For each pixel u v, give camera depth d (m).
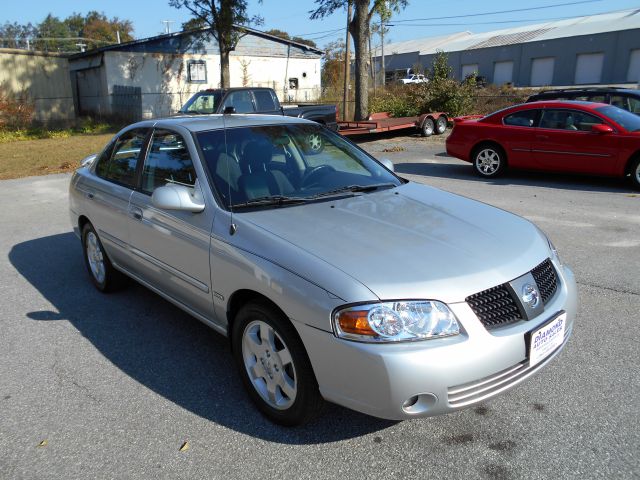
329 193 3.68
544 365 2.85
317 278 2.63
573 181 10.02
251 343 3.10
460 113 20.80
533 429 2.94
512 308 2.72
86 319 4.50
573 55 46.66
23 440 2.94
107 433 2.99
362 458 2.75
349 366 2.51
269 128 4.12
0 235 7.21
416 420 3.05
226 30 25.83
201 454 2.81
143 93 28.91
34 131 23.30
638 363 3.57
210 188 3.45
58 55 26.27
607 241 6.21
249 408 3.21
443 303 2.53
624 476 2.56
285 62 34.94
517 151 10.10
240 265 3.01
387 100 23.14
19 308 4.75
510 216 3.54
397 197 3.70
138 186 4.19
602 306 4.46
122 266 4.57
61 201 9.34
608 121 9.17
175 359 3.82
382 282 2.55
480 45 53.94
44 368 3.71
